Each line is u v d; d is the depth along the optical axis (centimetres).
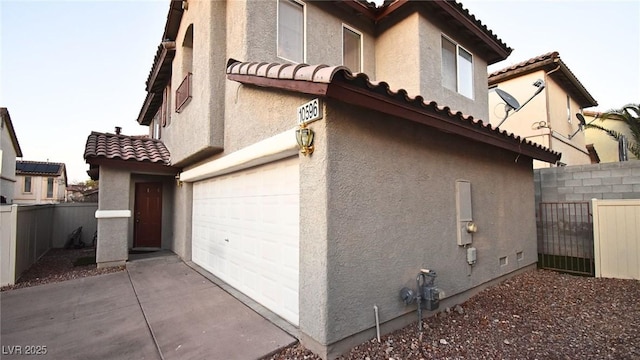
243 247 595
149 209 1140
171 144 950
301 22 682
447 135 540
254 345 377
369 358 343
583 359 345
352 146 376
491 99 1383
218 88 648
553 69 1206
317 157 356
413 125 472
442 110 423
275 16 617
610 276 701
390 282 413
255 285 547
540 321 454
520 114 1270
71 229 1373
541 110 1212
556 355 354
